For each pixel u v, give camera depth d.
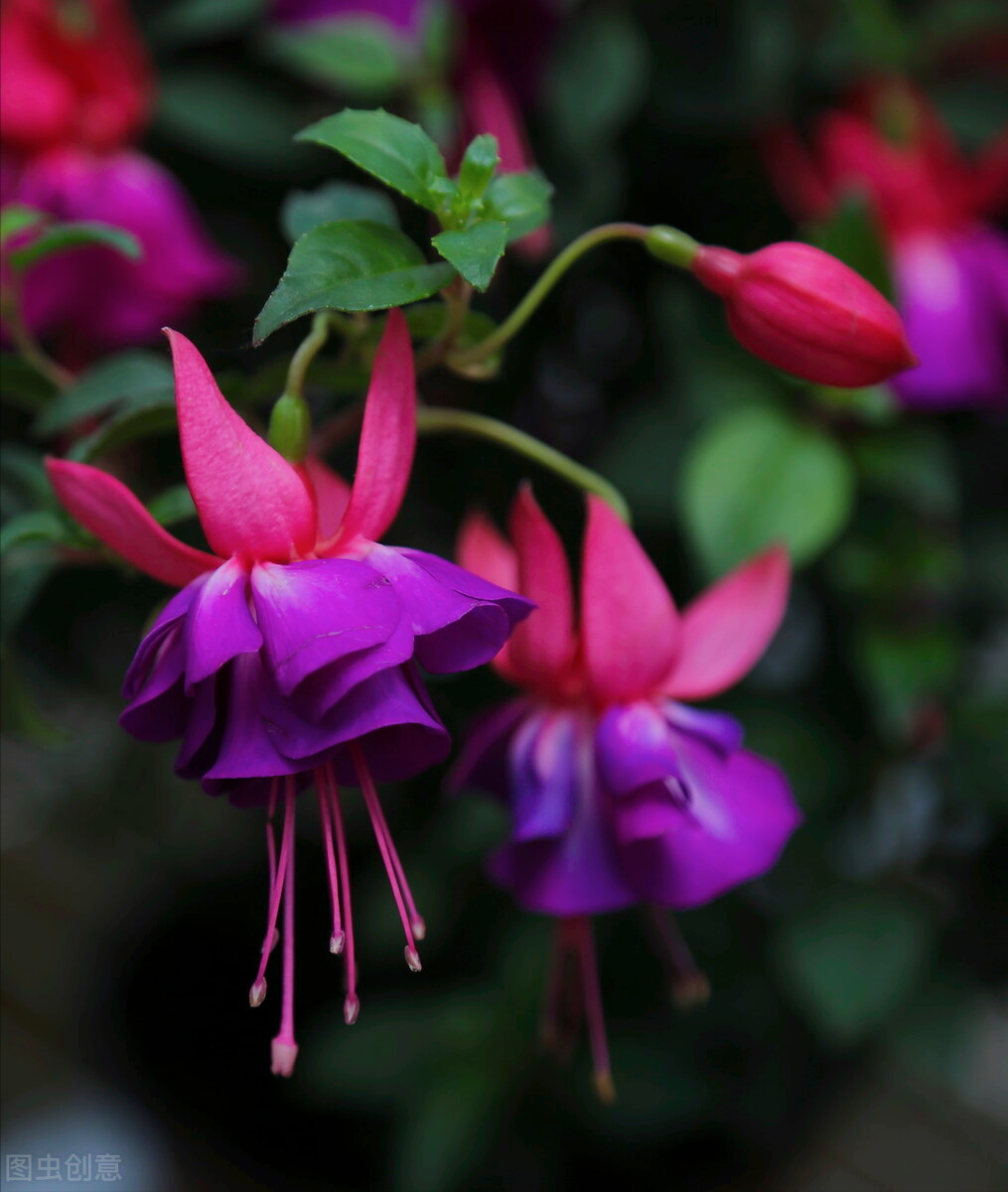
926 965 0.55
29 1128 0.71
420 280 0.35
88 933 0.84
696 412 0.47
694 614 0.38
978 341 0.47
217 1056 0.61
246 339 0.38
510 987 0.55
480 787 0.39
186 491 0.38
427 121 0.46
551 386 0.55
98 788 0.71
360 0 0.47
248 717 0.34
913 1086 0.77
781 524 0.45
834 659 0.56
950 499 0.47
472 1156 0.55
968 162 0.53
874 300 0.36
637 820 0.36
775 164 0.50
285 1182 0.59
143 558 0.35
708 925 0.57
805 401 0.47
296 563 0.34
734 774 0.38
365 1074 0.56
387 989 0.62
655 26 0.49
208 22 0.47
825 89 0.53
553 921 0.56
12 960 0.83
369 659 0.34
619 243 0.52
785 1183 0.70
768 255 0.36
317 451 0.39
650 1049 0.57
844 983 0.50
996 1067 0.78
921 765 0.55
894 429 0.48
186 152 0.52
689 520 0.45
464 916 0.60
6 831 0.93
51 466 0.34
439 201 0.36
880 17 0.49
